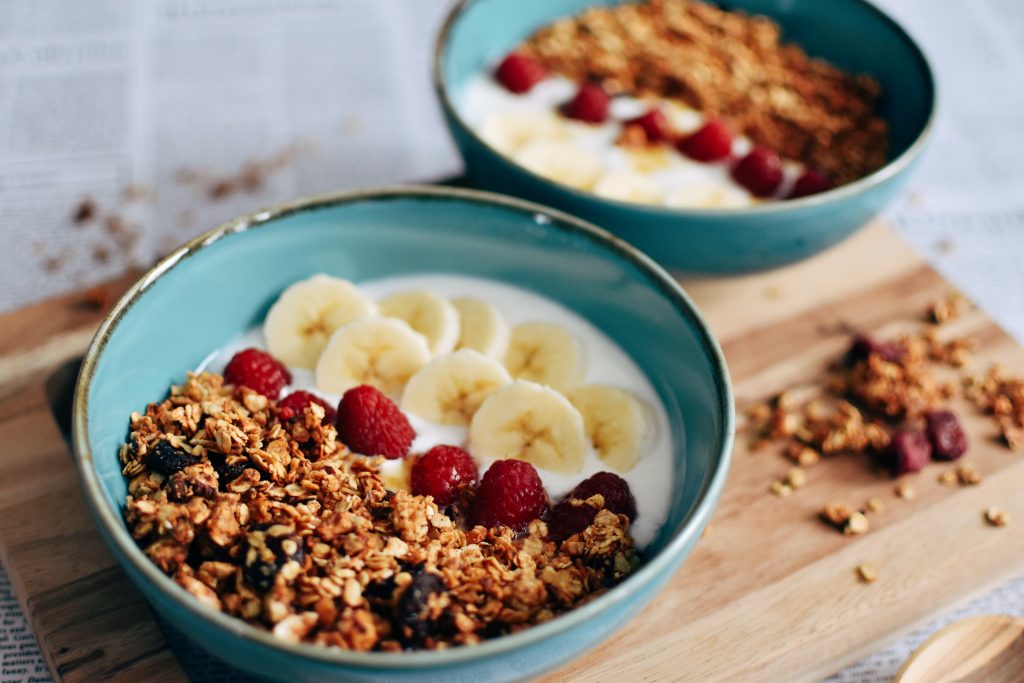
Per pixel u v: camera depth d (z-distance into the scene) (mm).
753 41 588
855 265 526
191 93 613
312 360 461
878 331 506
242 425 423
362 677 368
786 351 498
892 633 432
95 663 410
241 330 470
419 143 606
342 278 480
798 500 457
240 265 458
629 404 448
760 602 432
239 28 646
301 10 660
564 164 536
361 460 426
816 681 431
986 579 442
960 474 465
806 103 568
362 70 635
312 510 404
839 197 483
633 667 418
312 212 461
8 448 451
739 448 470
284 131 603
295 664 368
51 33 631
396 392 455
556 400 434
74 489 443
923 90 550
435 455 429
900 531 450
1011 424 479
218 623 368
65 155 582
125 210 565
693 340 438
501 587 397
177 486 401
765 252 493
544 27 599
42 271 542
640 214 477
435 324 463
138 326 432
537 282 480
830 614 431
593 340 474
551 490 434
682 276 511
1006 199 594
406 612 383
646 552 426
